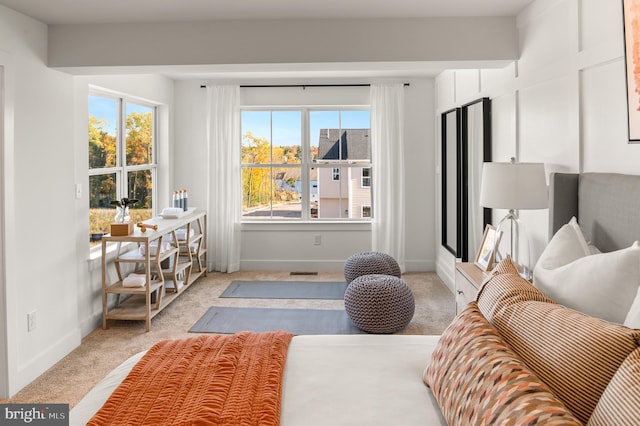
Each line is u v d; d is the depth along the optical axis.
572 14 2.55
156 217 5.12
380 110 5.71
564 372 1.18
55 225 3.34
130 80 4.61
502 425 1.02
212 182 5.83
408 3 3.09
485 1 3.06
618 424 0.91
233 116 5.77
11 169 2.85
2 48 2.82
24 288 2.98
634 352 1.03
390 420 1.42
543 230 2.97
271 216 6.08
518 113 3.35
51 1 2.86
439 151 5.64
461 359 1.38
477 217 4.20
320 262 5.99
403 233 5.82
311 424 1.40
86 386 2.91
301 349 2.03
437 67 3.57
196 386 1.59
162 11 3.15
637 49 1.91
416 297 4.78
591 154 2.41
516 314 1.49
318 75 5.58
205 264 5.72
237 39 3.39
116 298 4.33
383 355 1.95
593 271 1.60
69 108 3.54
